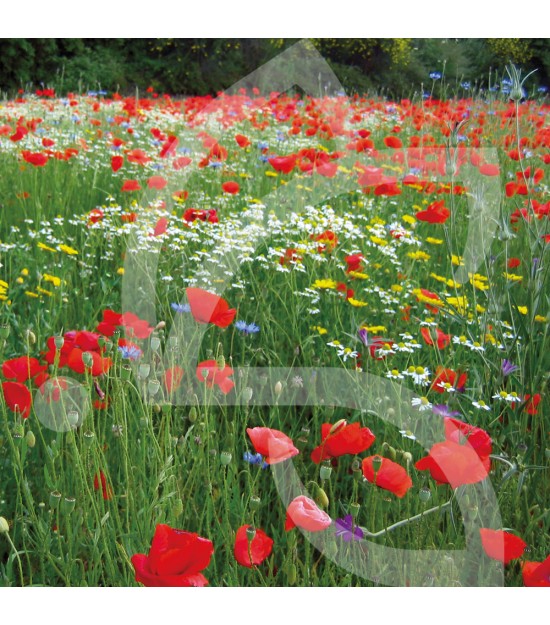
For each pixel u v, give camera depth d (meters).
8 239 3.59
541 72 8.83
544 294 2.69
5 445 2.01
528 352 2.41
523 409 2.15
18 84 12.95
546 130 5.32
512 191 3.23
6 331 2.04
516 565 1.95
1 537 1.88
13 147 5.37
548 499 2.11
